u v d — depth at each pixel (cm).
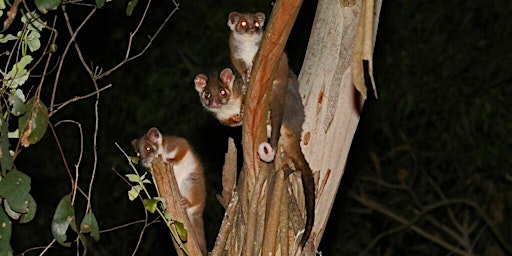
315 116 683
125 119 1491
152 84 1466
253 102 610
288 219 629
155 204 632
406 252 1595
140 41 1480
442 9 1474
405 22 1478
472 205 1527
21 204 556
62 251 1488
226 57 1457
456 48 1483
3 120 563
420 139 1536
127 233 1504
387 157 1561
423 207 1548
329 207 691
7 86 582
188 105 1458
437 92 1494
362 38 549
